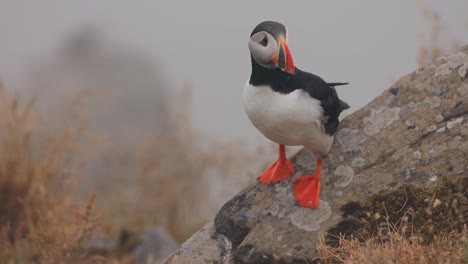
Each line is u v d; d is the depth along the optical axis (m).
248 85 7.43
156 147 14.25
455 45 10.45
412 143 7.89
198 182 13.72
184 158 13.87
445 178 7.43
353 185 7.85
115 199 12.91
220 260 8.12
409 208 7.42
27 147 11.16
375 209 7.57
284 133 7.46
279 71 7.16
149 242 11.23
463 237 6.63
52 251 9.31
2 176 10.66
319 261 7.43
